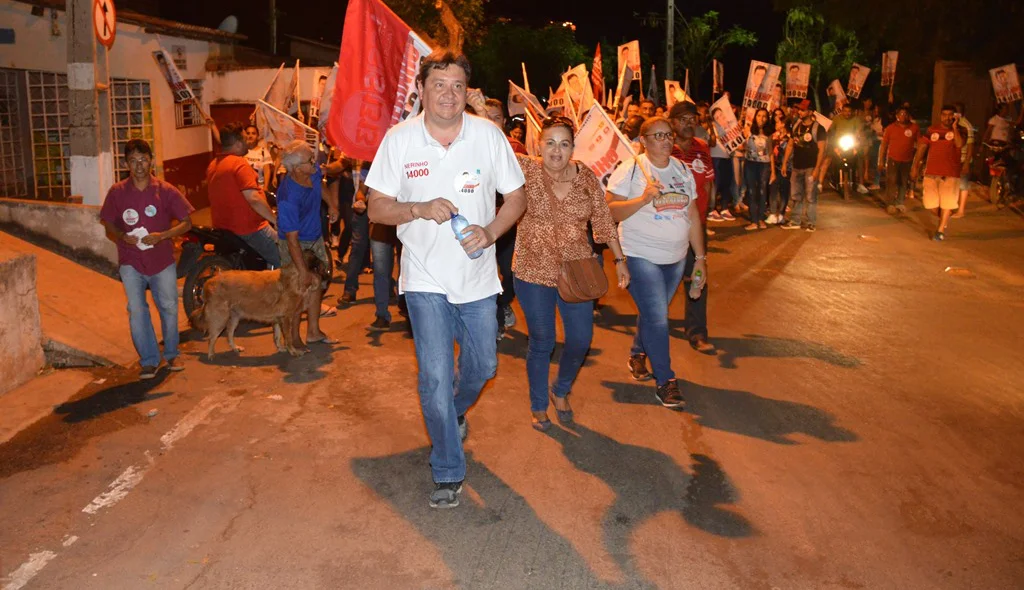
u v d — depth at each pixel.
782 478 5.36
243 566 4.27
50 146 14.13
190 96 10.78
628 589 4.17
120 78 15.60
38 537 4.49
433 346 4.70
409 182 4.62
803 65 20.42
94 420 6.06
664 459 5.61
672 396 6.47
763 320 9.10
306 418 6.15
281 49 33.03
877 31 23.23
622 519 4.82
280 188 7.42
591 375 7.24
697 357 7.77
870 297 10.20
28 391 6.59
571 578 4.25
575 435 5.96
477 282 4.75
